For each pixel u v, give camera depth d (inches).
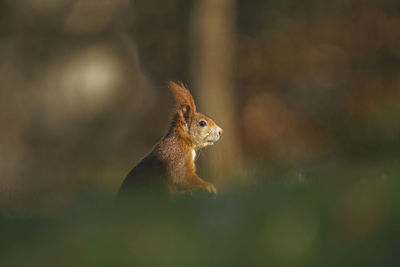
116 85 923.4
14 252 179.2
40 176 724.0
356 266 154.9
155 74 917.8
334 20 904.3
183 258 162.7
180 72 908.0
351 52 879.7
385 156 544.7
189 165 289.7
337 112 831.7
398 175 227.8
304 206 187.0
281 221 177.8
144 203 229.5
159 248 169.3
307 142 814.5
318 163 595.8
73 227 198.2
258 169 534.0
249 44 908.0
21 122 888.9
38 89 906.7
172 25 917.8
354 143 727.7
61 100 907.4
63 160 876.6
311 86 871.1
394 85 841.5
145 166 284.4
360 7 900.6
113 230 187.5
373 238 163.8
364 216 174.1
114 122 909.2
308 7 915.4
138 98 920.9
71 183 599.5
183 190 283.7
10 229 203.9
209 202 217.0
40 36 919.0
